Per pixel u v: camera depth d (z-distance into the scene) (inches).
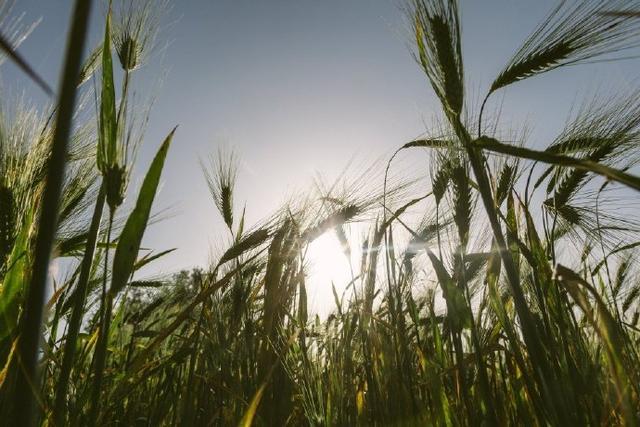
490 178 91.9
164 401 116.0
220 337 116.1
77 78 41.2
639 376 84.7
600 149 97.4
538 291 86.0
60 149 41.6
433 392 91.1
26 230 78.5
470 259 101.7
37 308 43.3
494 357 107.2
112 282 70.9
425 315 134.7
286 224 116.0
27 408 43.3
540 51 80.4
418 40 87.3
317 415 103.0
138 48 92.5
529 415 89.4
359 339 126.3
